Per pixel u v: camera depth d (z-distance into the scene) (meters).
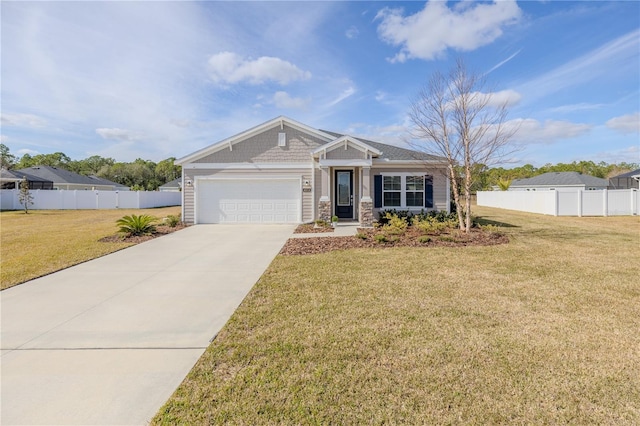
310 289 5.87
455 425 2.46
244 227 14.83
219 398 2.81
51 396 2.90
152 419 2.57
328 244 10.40
